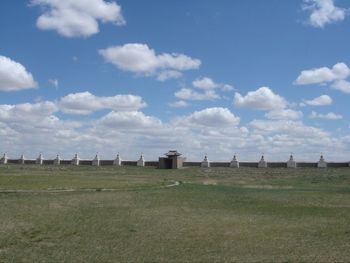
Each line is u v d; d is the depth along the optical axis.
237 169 71.69
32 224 24.30
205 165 78.88
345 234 22.16
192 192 38.53
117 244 20.64
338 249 19.39
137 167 79.25
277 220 25.84
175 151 76.62
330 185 46.91
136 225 24.44
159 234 22.44
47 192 36.72
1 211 27.48
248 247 19.89
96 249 19.88
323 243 20.41
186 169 73.19
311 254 18.64
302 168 70.88
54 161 94.94
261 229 23.41
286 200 33.94
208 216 27.09
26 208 28.62
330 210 29.33
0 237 21.70
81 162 91.25
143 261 18.11
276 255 18.59
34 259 18.56
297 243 20.45
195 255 18.78
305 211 28.95
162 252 19.28
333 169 67.00
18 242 21.02
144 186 43.16
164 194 36.81
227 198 34.94
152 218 26.33
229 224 24.70
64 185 42.06
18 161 99.38
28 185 41.16
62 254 19.20
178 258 18.41
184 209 29.56
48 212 27.52
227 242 20.78
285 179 54.41
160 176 58.34
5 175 51.78
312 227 23.84
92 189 39.69
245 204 31.91
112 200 32.91
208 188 42.22
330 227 23.83
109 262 18.08
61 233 22.61
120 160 86.69
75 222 24.97
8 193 35.44
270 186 45.47
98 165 87.06
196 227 23.95
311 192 39.22
